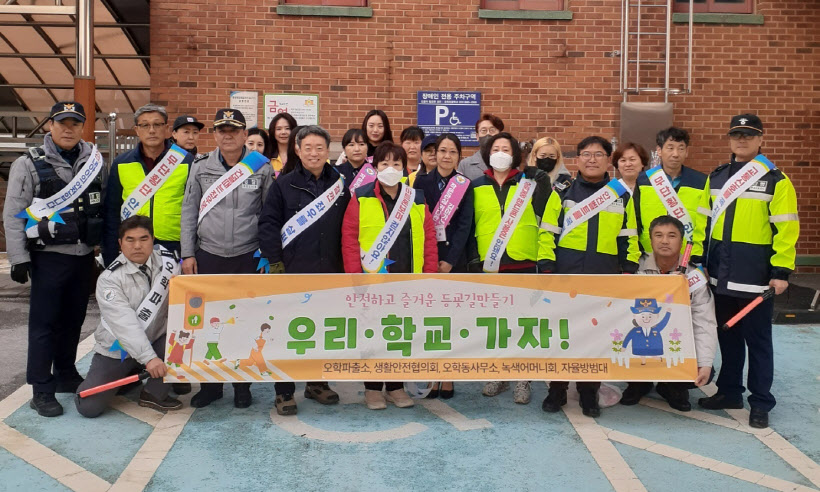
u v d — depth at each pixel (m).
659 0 9.19
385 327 4.86
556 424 4.75
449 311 4.88
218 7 9.02
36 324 4.88
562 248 5.08
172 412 4.90
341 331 4.84
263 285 4.80
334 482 3.88
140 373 4.81
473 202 5.25
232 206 4.92
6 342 6.58
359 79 9.16
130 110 11.82
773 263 4.76
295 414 4.87
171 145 5.34
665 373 4.86
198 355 4.76
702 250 5.12
